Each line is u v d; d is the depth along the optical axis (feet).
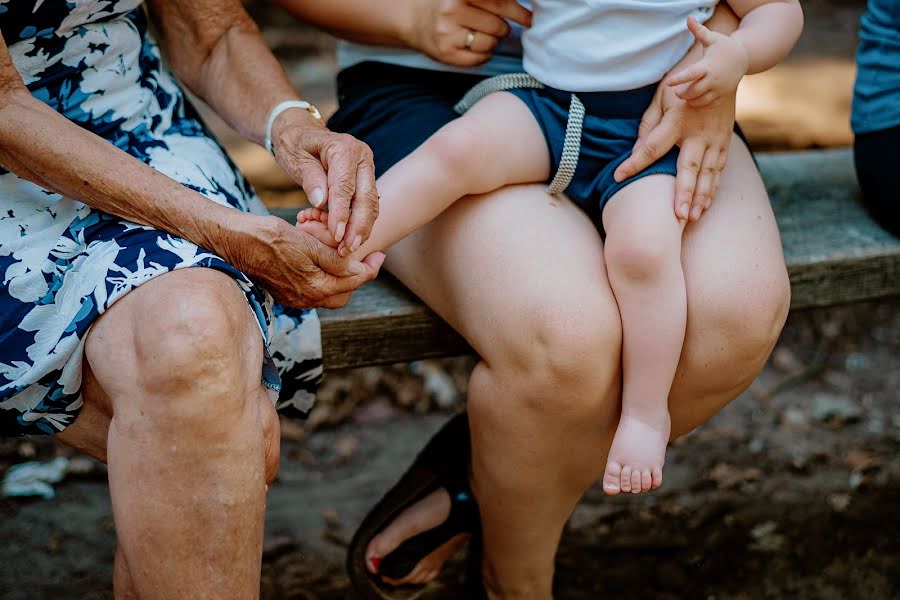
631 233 5.32
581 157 5.85
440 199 5.61
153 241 4.77
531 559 6.04
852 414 9.51
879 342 10.83
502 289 5.37
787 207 7.55
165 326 4.35
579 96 5.84
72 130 4.79
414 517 6.34
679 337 5.29
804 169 8.28
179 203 4.84
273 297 5.39
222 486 4.42
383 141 6.29
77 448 5.27
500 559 6.08
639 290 5.29
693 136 5.57
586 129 5.82
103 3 5.33
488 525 5.97
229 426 4.40
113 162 4.81
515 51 6.44
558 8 5.78
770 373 10.28
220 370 4.36
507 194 5.82
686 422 5.79
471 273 5.56
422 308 6.20
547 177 6.01
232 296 4.65
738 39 5.57
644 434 5.32
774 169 8.27
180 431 4.35
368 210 5.12
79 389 4.90
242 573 4.54
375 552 6.40
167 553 4.46
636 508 8.25
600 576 7.44
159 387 4.33
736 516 8.11
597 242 5.67
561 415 5.34
